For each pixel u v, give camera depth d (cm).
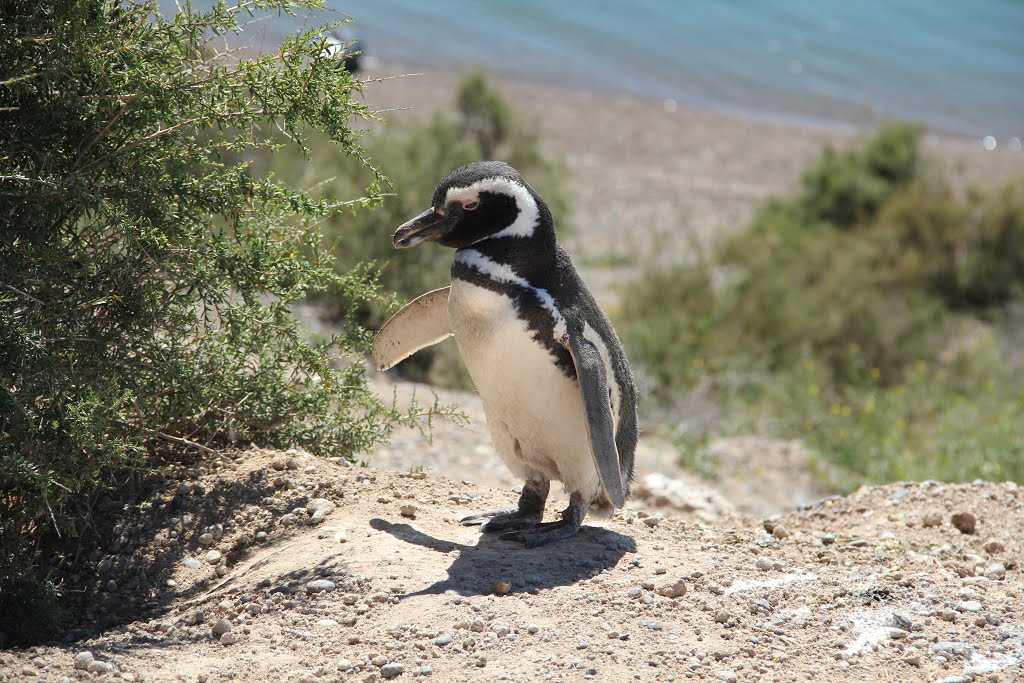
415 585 470
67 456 451
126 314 486
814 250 1822
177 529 518
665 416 1275
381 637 433
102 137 484
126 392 453
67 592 489
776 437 1257
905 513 669
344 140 521
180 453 578
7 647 447
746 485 1082
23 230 465
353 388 612
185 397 533
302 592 468
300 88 502
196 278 498
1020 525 630
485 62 3612
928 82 4147
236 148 523
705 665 421
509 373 499
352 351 620
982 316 1855
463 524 555
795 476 1123
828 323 1556
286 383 602
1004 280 1878
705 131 3189
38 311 471
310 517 533
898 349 1528
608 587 484
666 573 504
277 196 516
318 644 430
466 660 418
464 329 507
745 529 645
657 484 842
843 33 4853
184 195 500
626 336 1386
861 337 1541
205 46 515
